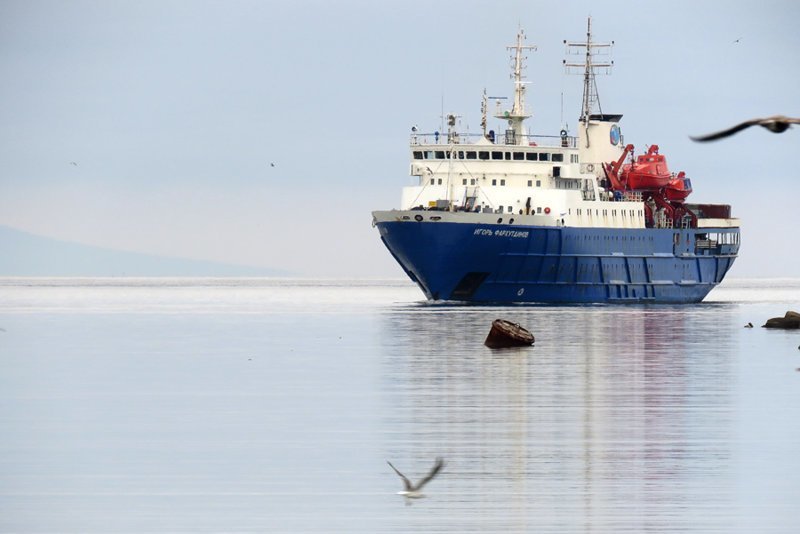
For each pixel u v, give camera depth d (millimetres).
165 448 198250
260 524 156750
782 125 87250
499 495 169375
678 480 177125
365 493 170625
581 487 173375
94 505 165000
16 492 171250
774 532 153500
